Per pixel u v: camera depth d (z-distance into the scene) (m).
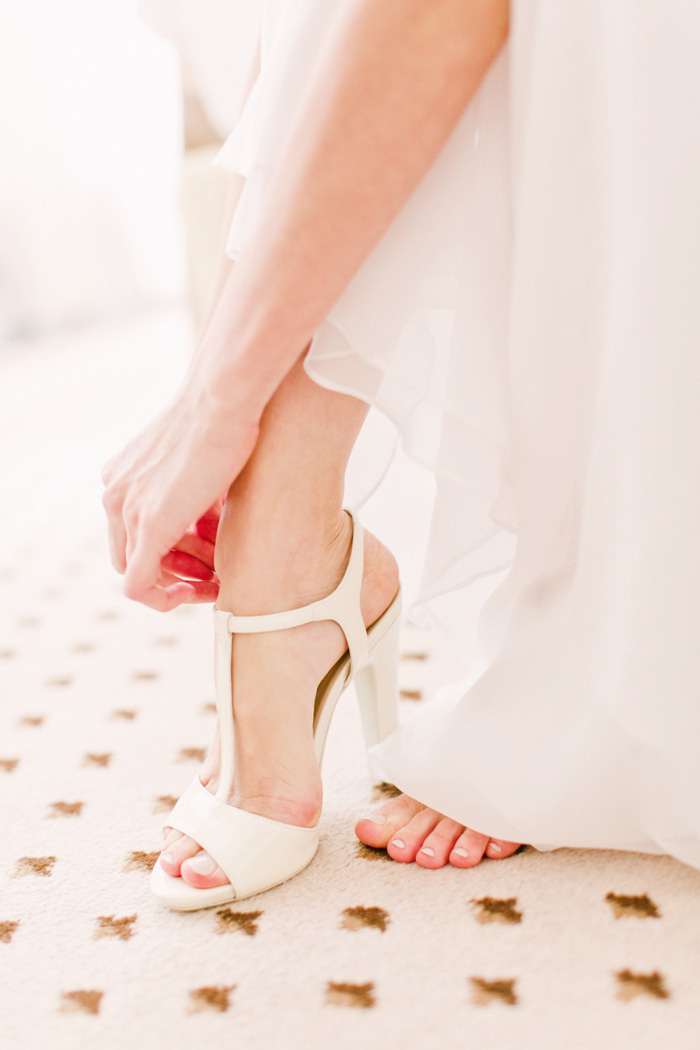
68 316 4.68
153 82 4.36
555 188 0.67
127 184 4.67
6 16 3.81
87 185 4.45
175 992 0.67
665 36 0.65
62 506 1.81
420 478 0.90
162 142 4.59
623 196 0.67
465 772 0.75
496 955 0.68
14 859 0.78
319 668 0.77
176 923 0.72
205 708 0.99
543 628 0.74
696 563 0.68
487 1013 0.64
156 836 0.80
